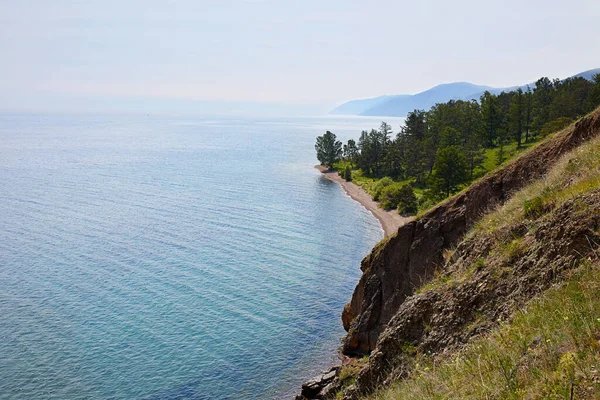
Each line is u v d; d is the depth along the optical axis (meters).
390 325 12.93
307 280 56.75
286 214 96.00
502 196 18.00
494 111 135.75
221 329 43.59
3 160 181.88
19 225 82.81
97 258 64.75
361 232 83.00
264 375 36.03
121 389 34.66
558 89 160.62
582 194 9.70
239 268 61.09
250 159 198.75
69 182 132.38
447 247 19.36
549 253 9.36
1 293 52.12
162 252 67.69
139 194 115.12
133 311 47.66
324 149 177.12
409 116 174.75
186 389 34.66
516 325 8.04
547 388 5.75
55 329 43.69
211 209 98.75
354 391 13.09
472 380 7.31
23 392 34.12
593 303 6.79
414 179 132.75
